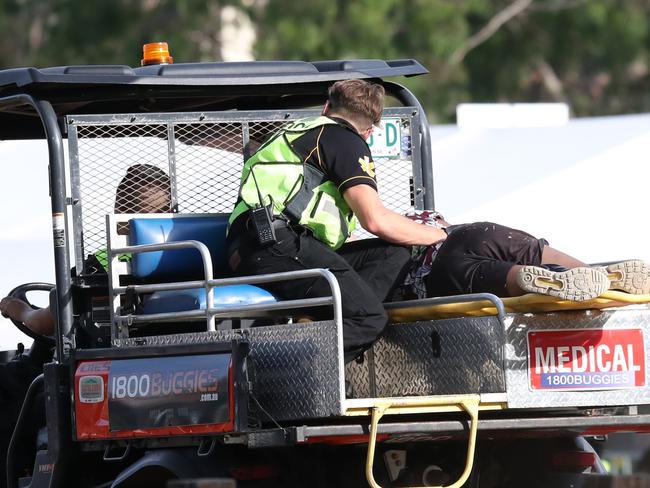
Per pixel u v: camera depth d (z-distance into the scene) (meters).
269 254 19.56
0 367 24.16
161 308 19.94
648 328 18.61
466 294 18.88
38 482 21.62
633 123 40.59
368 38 71.44
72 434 19.81
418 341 19.47
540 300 17.88
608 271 18.12
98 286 20.91
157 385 18.78
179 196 22.19
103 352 19.52
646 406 19.52
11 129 25.39
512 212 38.03
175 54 71.56
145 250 19.78
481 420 18.42
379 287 20.14
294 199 19.62
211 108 24.83
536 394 18.22
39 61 74.44
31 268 35.16
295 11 70.75
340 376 17.58
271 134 22.53
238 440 18.38
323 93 23.75
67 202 21.20
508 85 84.94
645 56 85.56
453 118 78.19
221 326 23.41
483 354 18.42
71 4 73.06
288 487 19.56
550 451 21.59
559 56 85.50
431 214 21.69
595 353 18.44
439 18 74.94
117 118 21.39
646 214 37.12
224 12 72.69
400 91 24.52
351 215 20.38
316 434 17.67
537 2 84.38
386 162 23.81
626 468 27.30
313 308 19.77
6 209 36.72
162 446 19.08
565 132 41.34
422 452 20.36
